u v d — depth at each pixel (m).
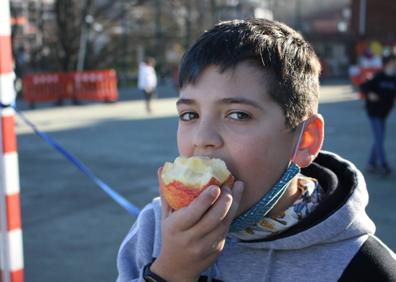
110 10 29.34
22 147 10.79
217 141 1.29
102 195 6.91
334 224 1.37
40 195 6.95
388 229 5.37
